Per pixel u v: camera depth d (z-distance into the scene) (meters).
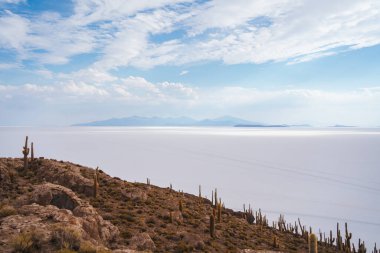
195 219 42.88
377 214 143.75
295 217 133.75
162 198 49.16
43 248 13.05
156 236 30.94
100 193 42.47
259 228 56.25
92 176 48.81
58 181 42.44
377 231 118.44
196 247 30.41
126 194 44.06
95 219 22.98
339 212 146.38
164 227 35.16
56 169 45.44
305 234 59.94
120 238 25.61
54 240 13.87
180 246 28.42
